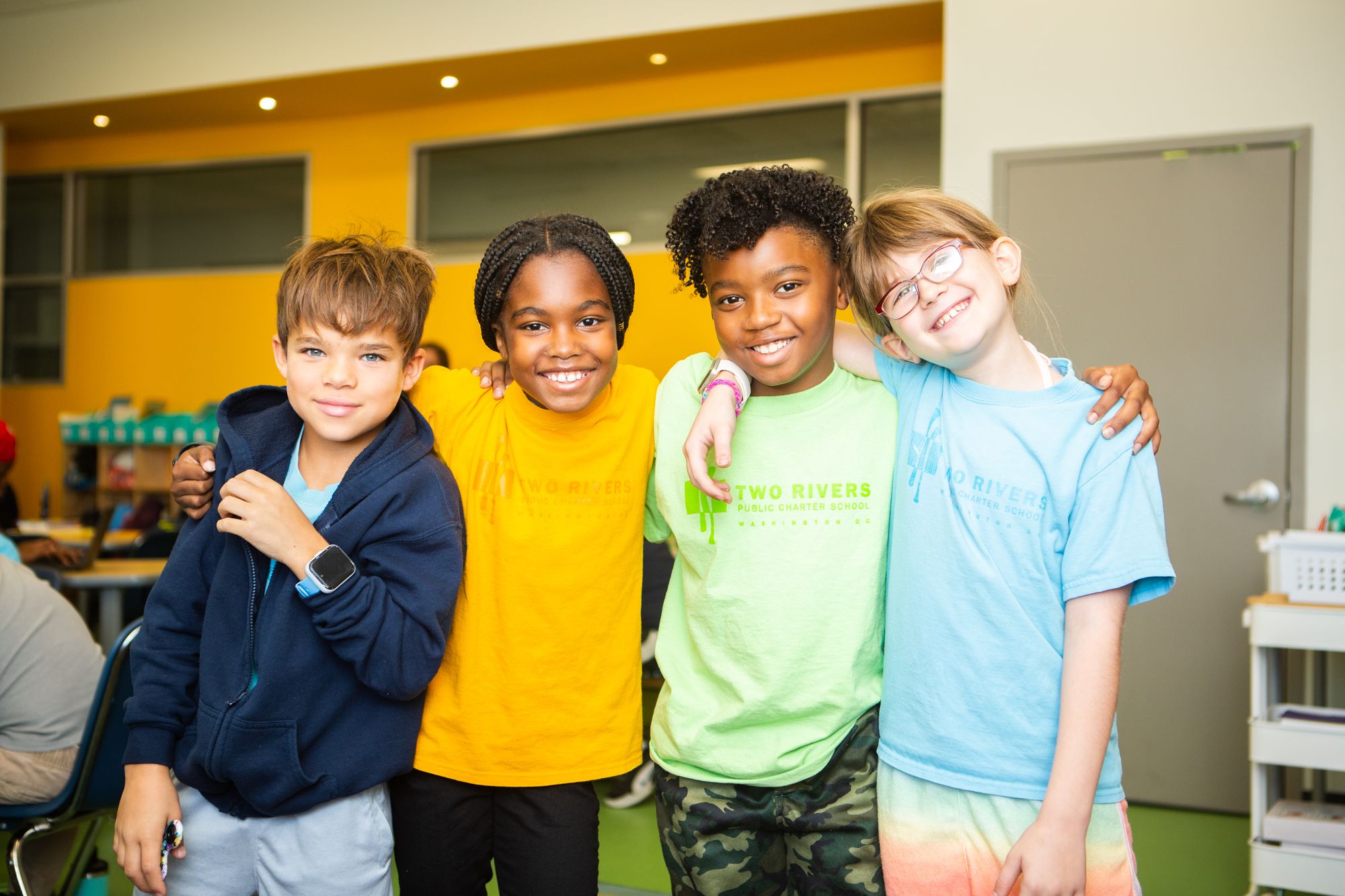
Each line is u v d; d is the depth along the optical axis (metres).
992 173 3.77
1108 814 1.19
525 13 4.83
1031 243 3.72
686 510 1.38
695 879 1.35
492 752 1.37
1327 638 2.40
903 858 1.25
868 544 1.32
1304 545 2.50
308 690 1.29
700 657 1.37
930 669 1.23
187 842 1.32
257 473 1.27
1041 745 1.18
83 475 6.43
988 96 3.77
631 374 1.50
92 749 1.83
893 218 1.24
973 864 1.20
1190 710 3.52
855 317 1.41
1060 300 3.69
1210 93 3.52
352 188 5.98
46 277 6.73
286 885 1.32
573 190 5.52
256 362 6.32
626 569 1.43
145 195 6.58
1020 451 1.21
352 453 1.39
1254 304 3.48
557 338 1.31
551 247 1.33
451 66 5.10
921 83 4.74
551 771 1.38
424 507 1.33
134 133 6.43
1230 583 3.50
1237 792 3.46
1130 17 3.61
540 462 1.41
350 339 1.29
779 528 1.33
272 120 6.09
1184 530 3.55
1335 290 3.39
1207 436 3.53
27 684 1.86
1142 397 1.23
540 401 1.36
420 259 1.42
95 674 1.99
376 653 1.26
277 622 1.28
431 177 5.86
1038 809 1.17
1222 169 3.51
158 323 6.52
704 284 1.39
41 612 1.92
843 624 1.31
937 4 4.23
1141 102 3.60
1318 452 3.41
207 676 1.29
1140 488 1.18
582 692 1.40
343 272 1.29
